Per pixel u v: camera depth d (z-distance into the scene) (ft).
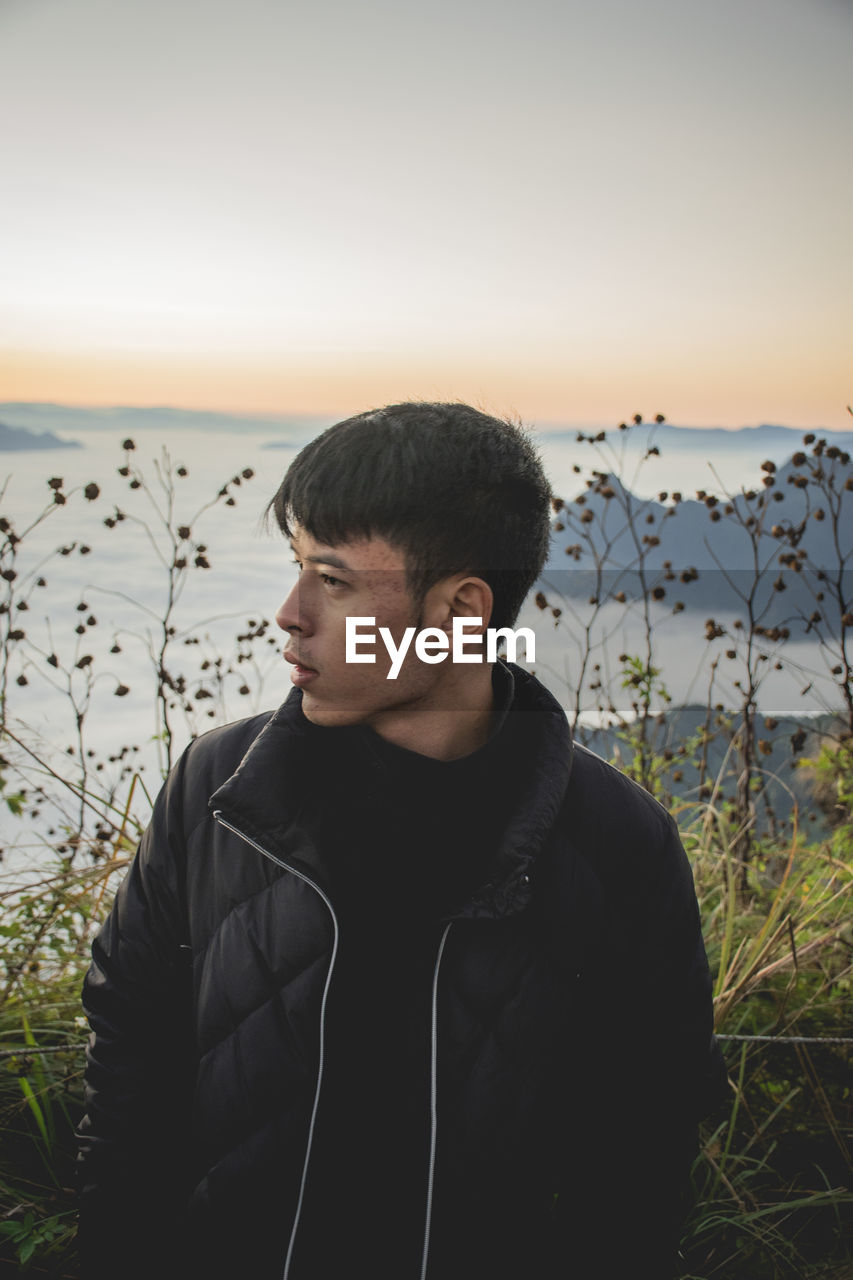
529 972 3.18
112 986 3.50
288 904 3.15
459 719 3.06
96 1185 3.46
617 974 3.44
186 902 3.47
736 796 9.65
